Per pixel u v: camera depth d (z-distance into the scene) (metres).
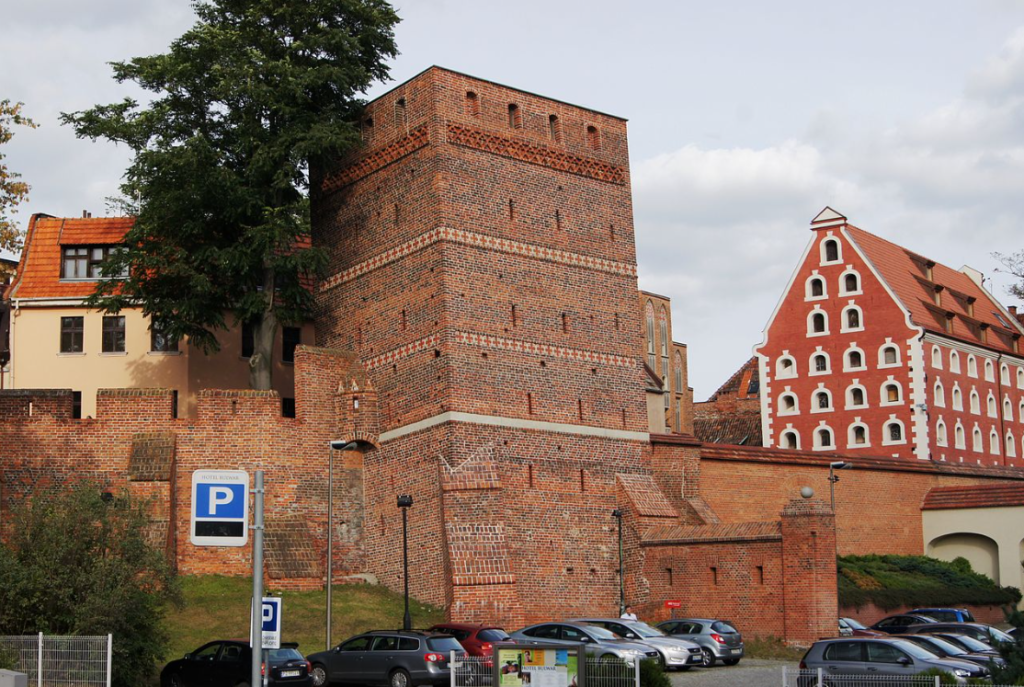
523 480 60.72
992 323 108.81
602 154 67.00
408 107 62.59
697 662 49.44
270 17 64.69
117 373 68.44
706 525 62.00
